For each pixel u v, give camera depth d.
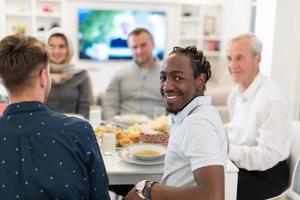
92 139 1.04
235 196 1.62
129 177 1.58
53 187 0.95
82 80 2.76
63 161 0.97
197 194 1.08
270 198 1.87
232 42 2.06
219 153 1.12
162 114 2.38
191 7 6.47
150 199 1.22
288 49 2.83
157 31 6.43
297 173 1.72
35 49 0.99
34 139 0.97
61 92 2.68
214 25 6.54
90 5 6.16
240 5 5.88
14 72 0.96
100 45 6.34
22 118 0.99
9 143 0.96
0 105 1.67
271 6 2.84
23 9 5.91
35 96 1.02
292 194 1.73
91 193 1.04
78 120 1.05
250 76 2.02
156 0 6.30
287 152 1.85
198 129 1.14
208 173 1.07
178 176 1.26
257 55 2.01
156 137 1.87
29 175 0.94
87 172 1.02
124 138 1.87
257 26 3.12
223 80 5.05
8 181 0.94
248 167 1.82
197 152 1.11
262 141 1.85
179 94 1.23
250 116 1.97
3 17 5.67
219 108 3.71
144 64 2.89
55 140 0.98
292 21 2.79
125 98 2.92
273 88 1.93
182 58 1.22
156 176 1.57
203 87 1.27
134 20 6.33
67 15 6.14
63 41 2.71
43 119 1.00
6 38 1.00
